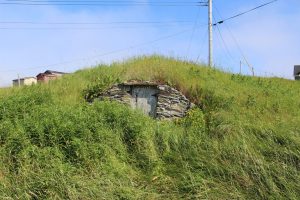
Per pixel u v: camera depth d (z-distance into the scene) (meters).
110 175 9.18
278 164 9.41
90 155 9.61
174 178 9.54
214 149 10.27
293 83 21.34
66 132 9.93
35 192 8.62
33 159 9.27
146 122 11.34
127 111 11.35
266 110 14.13
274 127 11.23
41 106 11.60
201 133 11.29
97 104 11.76
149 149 10.41
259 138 10.79
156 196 8.86
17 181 8.85
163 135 10.98
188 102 14.12
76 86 16.16
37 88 16.25
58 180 8.71
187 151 10.44
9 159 9.36
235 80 17.72
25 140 9.63
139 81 14.69
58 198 8.42
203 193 8.79
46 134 9.87
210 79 16.41
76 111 11.05
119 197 8.67
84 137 10.02
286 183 8.87
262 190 8.82
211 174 9.41
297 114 14.06
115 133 10.63
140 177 9.59
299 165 9.45
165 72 15.79
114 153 10.03
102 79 15.90
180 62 18.72
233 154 9.91
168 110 14.13
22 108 11.27
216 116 12.86
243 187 9.05
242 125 11.47
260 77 20.34
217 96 14.34
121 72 16.48
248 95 15.16
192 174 9.44
